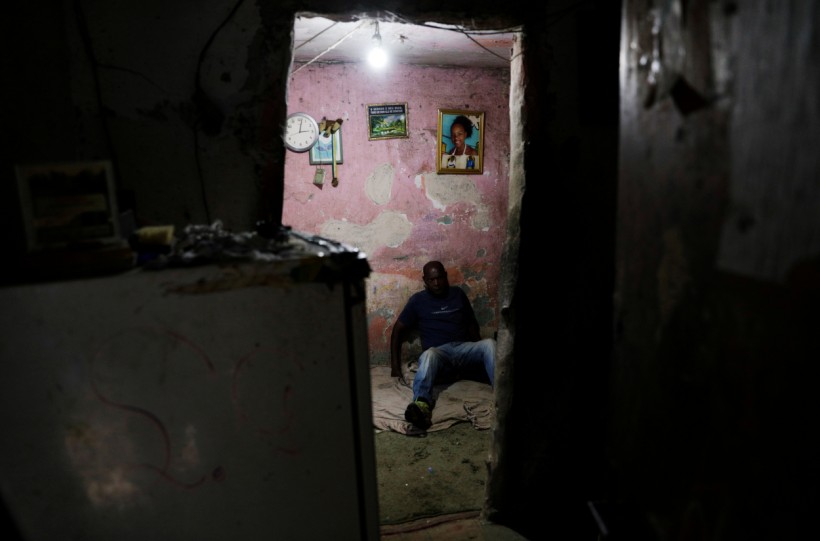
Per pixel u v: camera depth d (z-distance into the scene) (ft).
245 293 3.74
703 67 2.25
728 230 2.11
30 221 3.49
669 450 2.62
